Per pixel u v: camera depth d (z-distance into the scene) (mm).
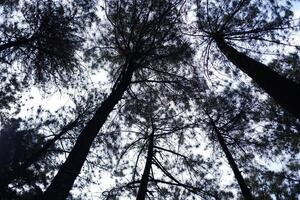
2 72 11008
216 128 12562
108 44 12516
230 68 12703
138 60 11984
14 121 11602
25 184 9852
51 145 12328
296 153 12266
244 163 12773
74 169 6617
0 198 8672
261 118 12492
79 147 7289
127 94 12695
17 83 11320
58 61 11297
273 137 12281
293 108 6258
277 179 12164
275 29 11281
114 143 12953
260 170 12523
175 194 11852
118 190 10805
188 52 12172
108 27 12328
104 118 8688
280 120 12086
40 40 10680
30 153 10812
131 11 11961
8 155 10148
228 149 12094
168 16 11883
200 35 12336
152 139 12062
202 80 12523
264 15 11508
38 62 11102
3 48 9672
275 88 7141
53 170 12258
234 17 12016
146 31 11883
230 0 11938
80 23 11297
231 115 12844
